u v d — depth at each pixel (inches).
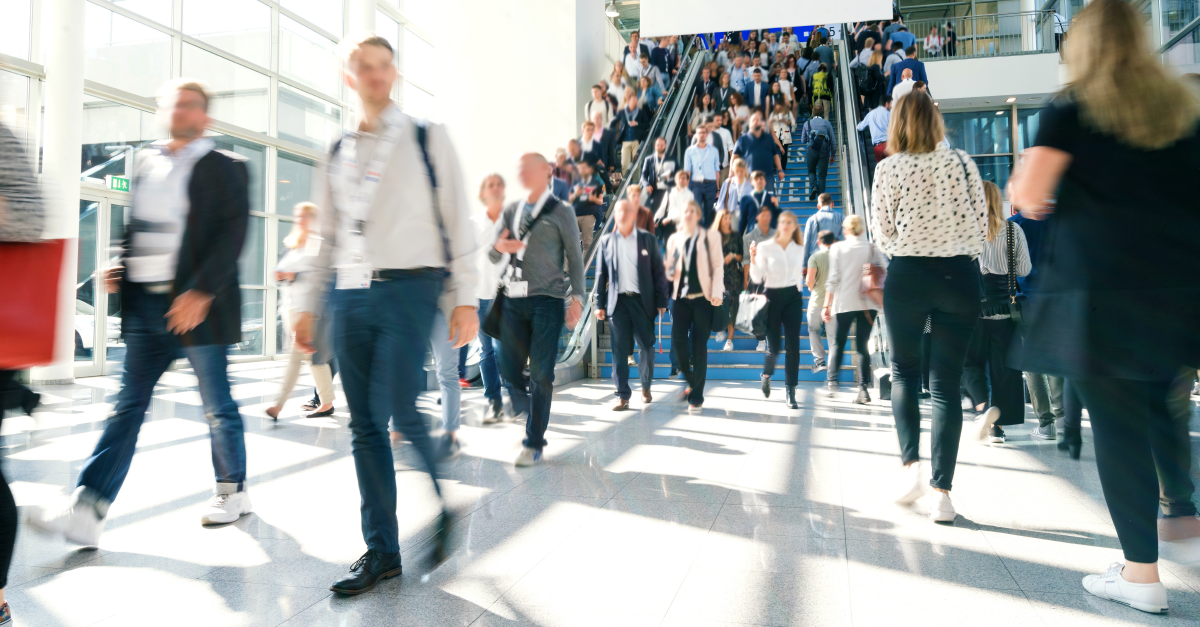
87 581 76.4
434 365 138.5
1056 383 155.8
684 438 157.2
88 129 316.8
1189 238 56.7
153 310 87.7
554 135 397.7
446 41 409.7
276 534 92.0
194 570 79.5
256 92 402.3
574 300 132.3
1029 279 138.7
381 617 67.4
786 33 500.1
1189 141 57.3
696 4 263.6
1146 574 67.6
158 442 154.3
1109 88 58.1
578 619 66.6
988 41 524.4
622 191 343.0
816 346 248.8
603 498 108.4
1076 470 126.0
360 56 71.8
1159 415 73.0
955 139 541.0
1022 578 76.4
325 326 75.6
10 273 59.0
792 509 102.7
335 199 73.8
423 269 73.0
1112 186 58.2
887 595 71.9
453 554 84.4
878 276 133.2
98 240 323.0
